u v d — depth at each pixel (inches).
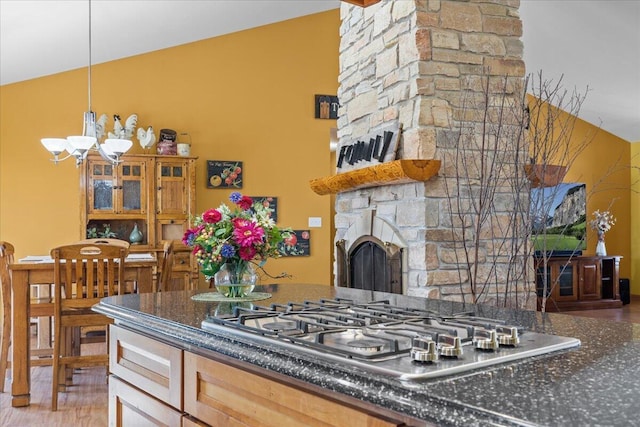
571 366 38.9
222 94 262.8
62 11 186.2
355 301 73.4
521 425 27.8
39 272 141.1
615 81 286.7
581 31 253.0
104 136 242.1
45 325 173.3
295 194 272.5
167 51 254.8
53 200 241.0
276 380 46.4
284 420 45.2
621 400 31.1
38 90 239.8
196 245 85.8
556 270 304.8
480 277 120.8
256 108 267.9
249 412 49.6
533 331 52.7
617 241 356.5
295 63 274.7
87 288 136.3
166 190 232.2
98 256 135.9
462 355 40.3
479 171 122.3
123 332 74.1
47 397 146.0
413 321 53.5
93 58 238.2
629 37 246.8
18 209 237.8
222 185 260.2
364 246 146.9
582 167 343.3
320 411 41.3
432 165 115.6
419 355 38.4
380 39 137.2
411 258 122.5
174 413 60.9
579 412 29.1
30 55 213.9
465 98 122.3
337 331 48.7
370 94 143.4
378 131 136.6
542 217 121.6
